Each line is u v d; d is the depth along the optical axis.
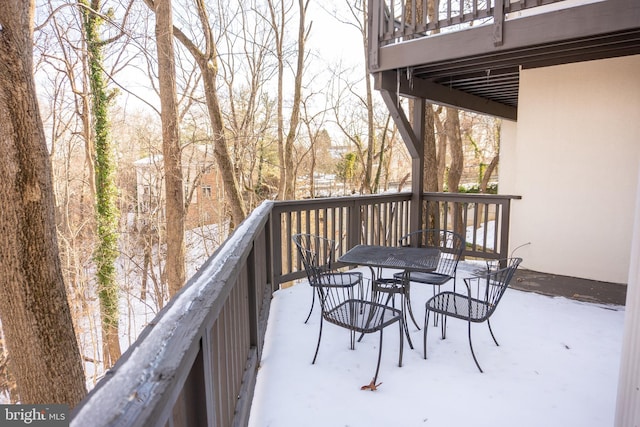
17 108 4.14
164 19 8.64
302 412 2.07
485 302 2.66
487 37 3.77
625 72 3.99
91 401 0.65
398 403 2.14
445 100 5.64
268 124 14.27
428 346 2.83
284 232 11.46
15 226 4.23
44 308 4.42
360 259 2.81
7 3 3.99
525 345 2.83
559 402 2.15
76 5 7.08
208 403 1.14
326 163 17.42
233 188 10.30
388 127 16.44
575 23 3.35
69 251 11.34
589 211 4.28
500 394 2.22
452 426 1.96
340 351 2.77
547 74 4.45
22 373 4.48
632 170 4.02
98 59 10.02
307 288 4.27
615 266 4.18
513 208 4.80
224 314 1.54
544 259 4.61
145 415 0.63
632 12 3.11
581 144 4.28
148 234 13.95
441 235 6.51
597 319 3.30
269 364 2.58
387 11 4.66
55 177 11.90
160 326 0.97
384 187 16.98
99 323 12.26
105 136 10.79
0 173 4.18
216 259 1.64
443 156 13.82
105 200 10.98
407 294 2.97
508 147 8.52
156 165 13.48
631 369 1.29
